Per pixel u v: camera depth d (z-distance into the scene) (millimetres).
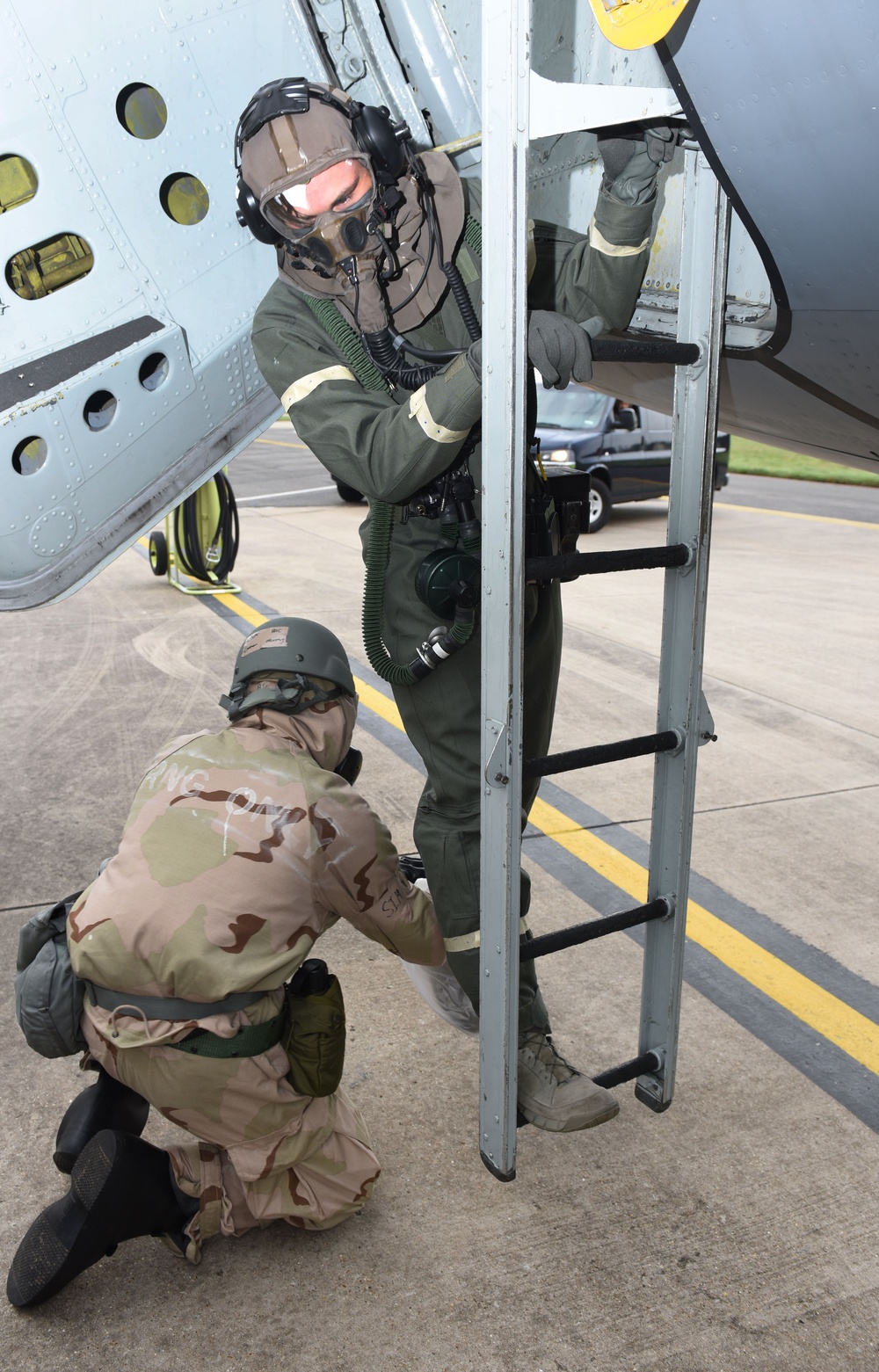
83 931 1578
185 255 1904
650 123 1681
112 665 5320
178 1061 1577
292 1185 1731
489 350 1489
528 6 1347
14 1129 2088
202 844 1576
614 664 5512
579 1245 1821
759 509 11984
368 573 1739
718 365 1740
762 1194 1952
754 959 2787
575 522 1925
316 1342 1624
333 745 1785
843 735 4535
